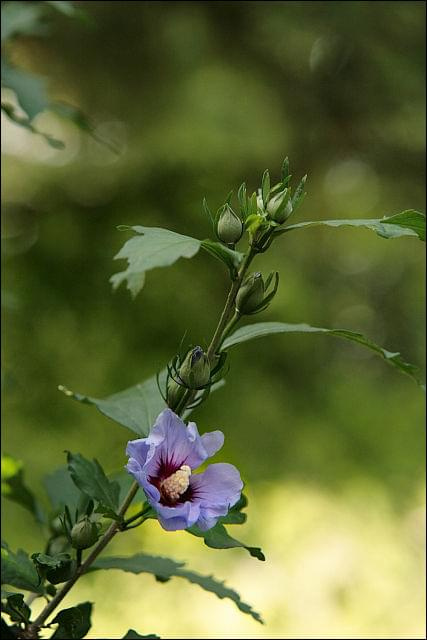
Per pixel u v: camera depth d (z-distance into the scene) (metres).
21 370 6.51
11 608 2.08
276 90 6.68
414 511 7.50
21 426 6.45
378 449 7.45
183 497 1.98
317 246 7.37
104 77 6.80
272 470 7.32
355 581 7.23
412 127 6.47
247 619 7.03
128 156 6.93
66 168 7.03
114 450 6.64
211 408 7.22
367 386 7.72
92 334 6.87
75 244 6.96
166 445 1.98
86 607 2.12
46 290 6.84
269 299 2.02
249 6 6.25
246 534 7.28
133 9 6.39
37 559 2.03
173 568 2.19
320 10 5.77
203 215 6.92
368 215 7.28
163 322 6.99
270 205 2.01
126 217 7.02
